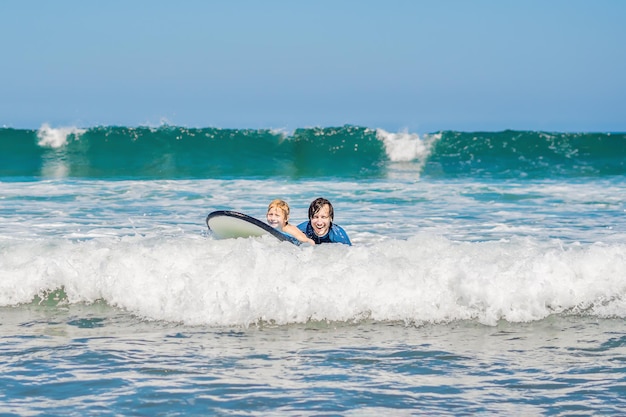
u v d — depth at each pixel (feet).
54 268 31.04
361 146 115.24
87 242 34.12
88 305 30.09
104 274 30.42
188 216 55.62
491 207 62.75
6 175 97.35
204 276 29.07
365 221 52.75
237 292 28.14
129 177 96.22
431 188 79.92
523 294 28.60
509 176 99.04
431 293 28.60
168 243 32.50
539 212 59.31
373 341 25.72
